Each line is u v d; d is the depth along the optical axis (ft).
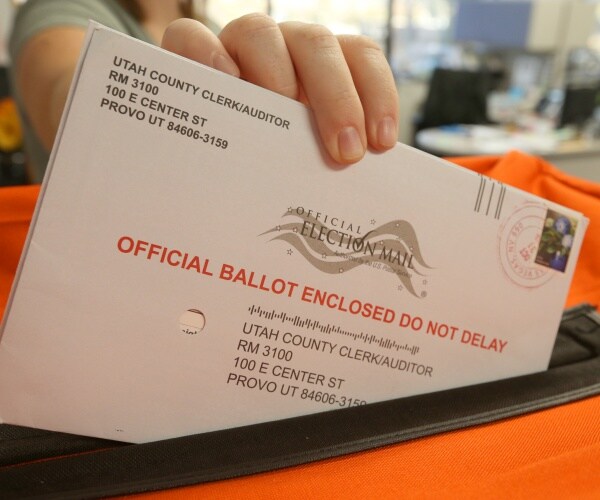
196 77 0.77
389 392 0.95
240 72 0.91
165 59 0.76
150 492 0.79
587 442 0.89
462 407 0.93
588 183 1.31
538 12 7.33
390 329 0.92
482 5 7.95
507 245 0.96
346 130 0.82
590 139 6.13
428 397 0.95
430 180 0.89
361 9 8.16
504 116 7.26
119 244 0.78
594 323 1.14
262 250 0.83
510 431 0.91
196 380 0.84
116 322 0.80
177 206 0.79
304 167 0.83
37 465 0.80
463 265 0.94
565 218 0.99
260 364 0.87
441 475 0.83
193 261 0.81
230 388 0.86
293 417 0.90
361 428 0.88
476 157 1.43
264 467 0.82
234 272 0.83
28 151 1.92
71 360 0.80
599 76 7.77
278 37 0.89
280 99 0.81
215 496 0.79
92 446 0.85
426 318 0.94
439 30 9.00
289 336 0.87
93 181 0.76
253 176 0.81
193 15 2.44
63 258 0.77
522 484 0.81
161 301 0.81
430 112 7.30
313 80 0.85
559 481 0.81
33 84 1.43
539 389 0.99
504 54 8.43
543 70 7.98
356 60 0.89
